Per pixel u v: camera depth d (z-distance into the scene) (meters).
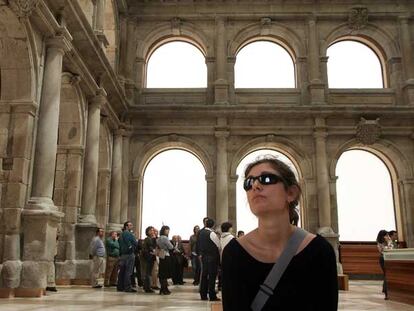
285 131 22.09
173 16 23.48
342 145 22.06
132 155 22.17
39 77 12.02
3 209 10.91
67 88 15.06
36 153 11.79
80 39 14.20
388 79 23.28
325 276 1.76
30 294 10.45
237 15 23.39
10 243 10.67
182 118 22.25
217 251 10.80
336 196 21.59
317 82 22.42
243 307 1.76
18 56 11.45
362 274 21.11
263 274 1.78
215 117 22.19
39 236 10.89
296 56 23.23
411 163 21.83
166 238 12.56
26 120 11.44
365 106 21.84
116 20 21.78
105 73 17.06
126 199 21.52
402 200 21.69
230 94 22.75
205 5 23.48
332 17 23.42
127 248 13.23
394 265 10.89
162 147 22.56
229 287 1.80
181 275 17.27
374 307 9.30
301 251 1.80
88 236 15.41
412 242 20.95
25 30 11.13
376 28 23.42
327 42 23.36
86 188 16.19
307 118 22.16
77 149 15.88
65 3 12.37
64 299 9.98
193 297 11.36
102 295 11.36
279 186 1.92
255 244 1.89
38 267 10.67
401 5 23.47
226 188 21.38
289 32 23.34
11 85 11.56
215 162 21.97
